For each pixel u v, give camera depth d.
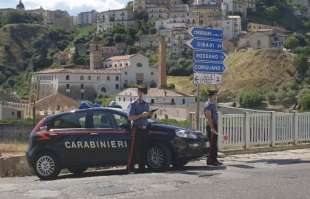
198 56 17.03
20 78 159.25
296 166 14.63
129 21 189.88
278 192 10.02
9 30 176.38
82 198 9.63
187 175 12.49
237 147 18.67
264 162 15.81
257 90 119.44
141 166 14.20
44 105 99.50
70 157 13.88
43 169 13.91
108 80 138.75
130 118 13.80
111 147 13.93
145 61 143.75
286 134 20.19
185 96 111.06
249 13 194.00
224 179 11.82
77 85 135.00
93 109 14.27
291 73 124.94
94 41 176.25
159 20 181.75
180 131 14.20
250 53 132.62
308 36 164.50
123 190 10.37
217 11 184.12
